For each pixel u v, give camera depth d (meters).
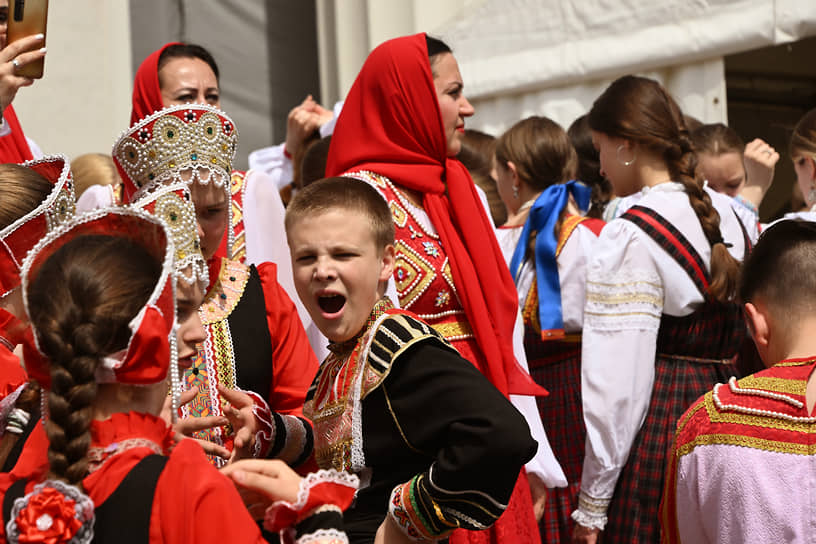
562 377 5.17
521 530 4.02
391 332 2.84
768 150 6.53
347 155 4.37
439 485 2.64
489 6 8.59
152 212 2.80
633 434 4.46
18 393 2.80
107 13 8.83
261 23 10.11
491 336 4.13
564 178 5.63
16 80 4.16
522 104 8.54
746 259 3.33
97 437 2.13
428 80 4.27
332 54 9.67
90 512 2.04
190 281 2.81
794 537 2.88
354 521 2.84
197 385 3.11
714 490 3.03
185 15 9.70
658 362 4.61
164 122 3.26
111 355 2.12
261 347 3.27
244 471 2.32
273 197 4.97
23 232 3.03
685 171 4.73
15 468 2.29
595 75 8.02
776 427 2.96
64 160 3.37
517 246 5.32
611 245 4.57
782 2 7.03
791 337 3.15
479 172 6.28
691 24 7.49
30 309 2.15
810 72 8.97
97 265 2.15
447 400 2.70
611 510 4.55
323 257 2.91
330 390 2.95
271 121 10.19
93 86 8.75
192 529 2.04
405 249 4.19
